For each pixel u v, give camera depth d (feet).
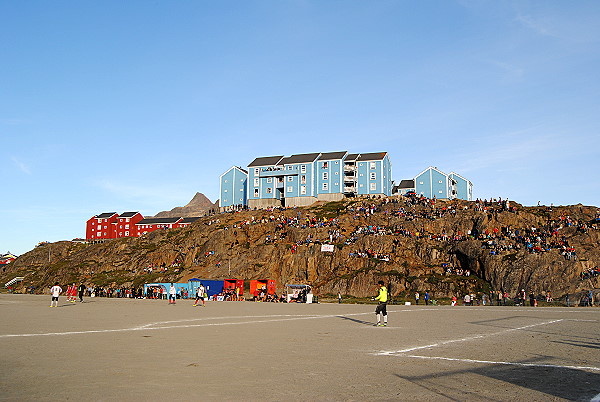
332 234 306.55
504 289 229.04
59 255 482.69
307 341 63.57
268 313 130.00
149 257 375.25
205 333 73.20
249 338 66.59
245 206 438.40
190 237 373.61
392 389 34.42
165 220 549.95
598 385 36.24
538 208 307.37
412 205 343.67
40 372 40.04
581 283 214.28
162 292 267.39
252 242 332.39
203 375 39.06
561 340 66.13
